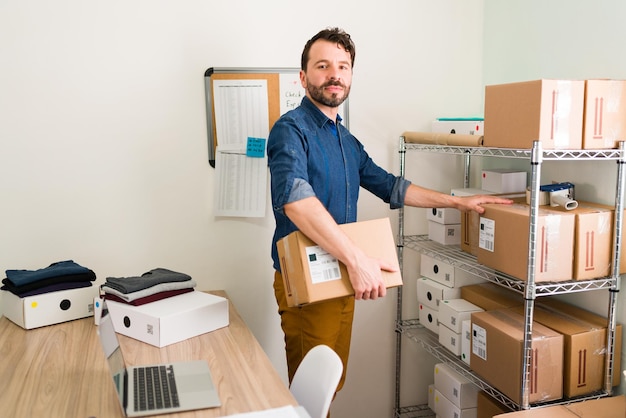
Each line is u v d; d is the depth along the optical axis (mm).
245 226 2680
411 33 2814
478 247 2244
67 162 2438
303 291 1851
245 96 2592
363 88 2787
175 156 2559
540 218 1923
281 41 2623
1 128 2350
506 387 2064
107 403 1504
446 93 2904
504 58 2758
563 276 1984
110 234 2520
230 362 1748
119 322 2006
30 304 2066
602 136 1967
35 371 1715
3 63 2324
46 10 2344
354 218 2303
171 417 1402
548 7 2453
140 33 2457
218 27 2541
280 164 1983
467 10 2881
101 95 2443
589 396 2092
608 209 2051
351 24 2721
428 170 2936
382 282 1873
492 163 2863
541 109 1869
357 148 2398
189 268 2639
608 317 2070
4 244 2404
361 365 2963
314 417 1621
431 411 3049
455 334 2438
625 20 2072
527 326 1946
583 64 2281
